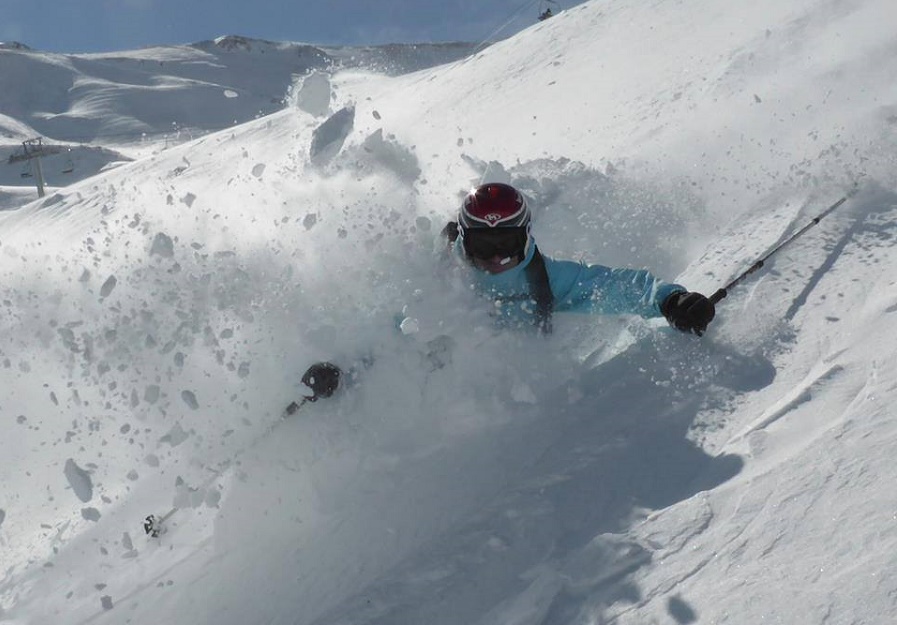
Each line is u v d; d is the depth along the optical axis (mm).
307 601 2652
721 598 1854
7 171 113000
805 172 4605
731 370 2941
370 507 2986
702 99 8398
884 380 2443
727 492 2213
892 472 1993
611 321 3695
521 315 3637
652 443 2652
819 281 3326
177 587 3178
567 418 3033
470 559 2398
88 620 3275
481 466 2926
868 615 1637
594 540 2219
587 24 19719
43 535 4336
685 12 15227
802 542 1917
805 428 2412
